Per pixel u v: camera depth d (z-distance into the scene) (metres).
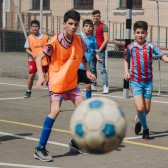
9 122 16.34
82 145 7.56
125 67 14.32
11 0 52.16
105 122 7.47
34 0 52.28
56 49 11.86
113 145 7.57
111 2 49.50
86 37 18.36
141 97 14.02
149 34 45.06
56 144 13.31
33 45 21.03
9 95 22.81
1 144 13.23
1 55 43.53
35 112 18.36
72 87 12.09
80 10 50.81
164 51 40.28
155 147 13.21
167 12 44.69
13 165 11.23
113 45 44.41
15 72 31.66
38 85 11.50
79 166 11.24
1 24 51.19
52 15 50.78
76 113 7.65
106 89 23.59
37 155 11.73
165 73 33.22
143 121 13.95
